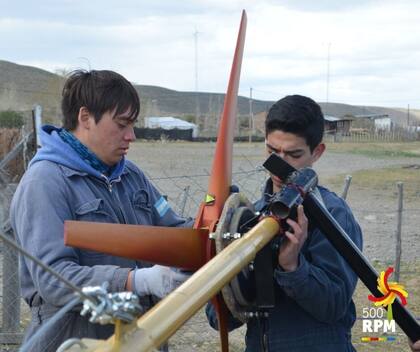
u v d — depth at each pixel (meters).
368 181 20.98
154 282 2.25
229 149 2.34
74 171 2.59
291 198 2.09
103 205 2.63
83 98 2.61
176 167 24.88
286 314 2.56
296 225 2.10
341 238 2.26
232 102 2.33
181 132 54.94
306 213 2.24
